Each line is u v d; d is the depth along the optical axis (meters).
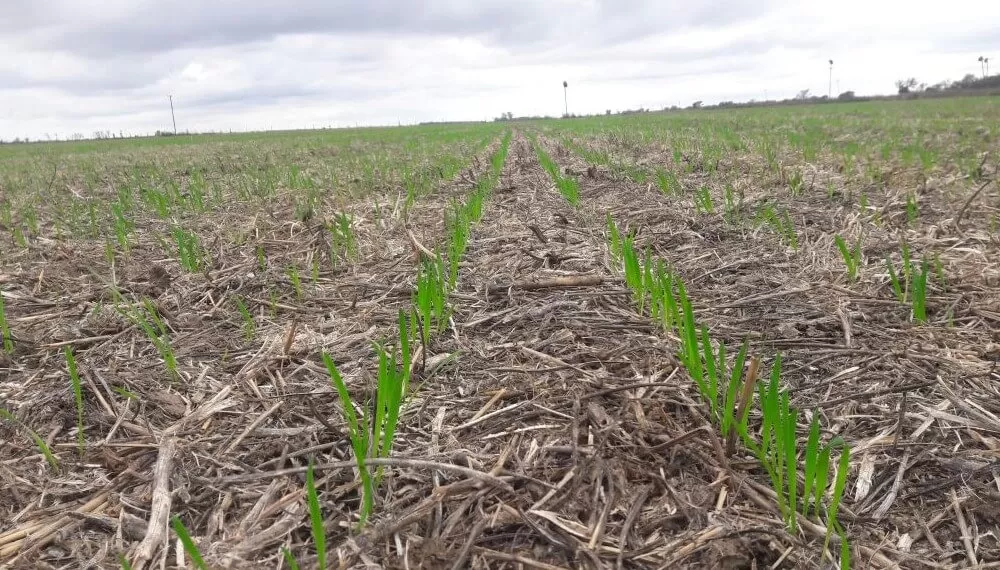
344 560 1.53
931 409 2.09
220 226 5.42
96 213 6.54
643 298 2.98
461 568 1.51
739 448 1.93
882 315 2.88
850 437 2.00
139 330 3.05
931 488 1.74
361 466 1.63
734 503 1.72
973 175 6.27
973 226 4.34
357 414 2.21
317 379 2.49
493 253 4.24
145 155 16.94
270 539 1.62
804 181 6.28
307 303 3.38
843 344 2.61
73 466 2.00
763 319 2.90
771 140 11.99
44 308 3.49
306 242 4.61
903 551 1.54
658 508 1.71
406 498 1.75
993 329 2.68
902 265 3.53
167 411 2.30
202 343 2.90
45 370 2.65
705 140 12.60
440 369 2.53
